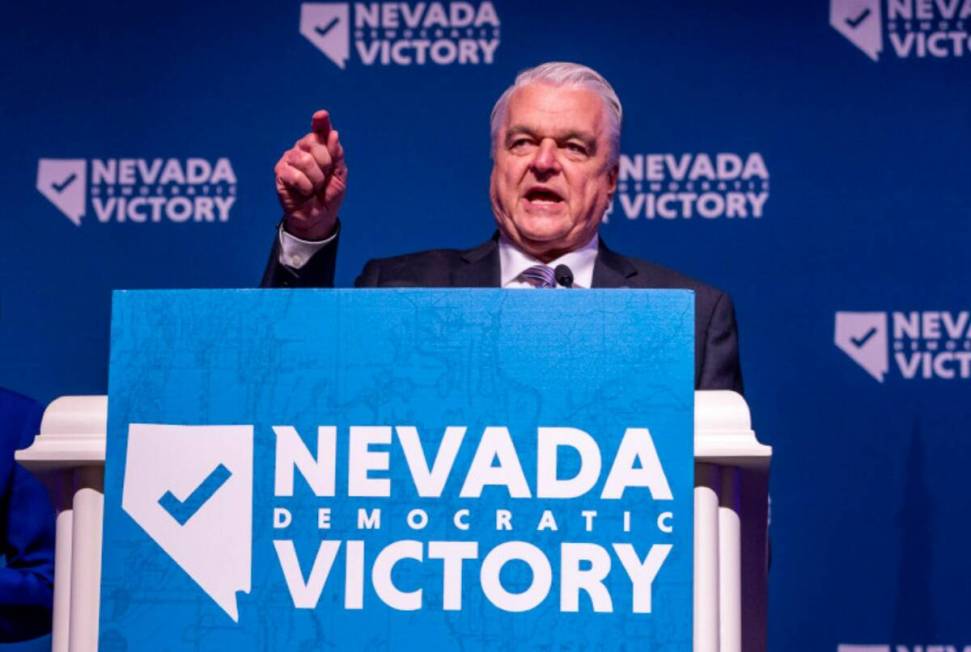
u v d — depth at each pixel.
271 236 4.36
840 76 4.32
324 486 1.45
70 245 4.37
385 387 1.46
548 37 4.39
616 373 1.45
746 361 4.23
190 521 1.46
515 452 1.44
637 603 1.42
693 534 1.43
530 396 1.45
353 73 4.41
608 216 4.30
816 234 4.27
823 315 4.24
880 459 4.19
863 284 4.24
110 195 4.39
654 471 1.43
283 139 4.39
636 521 1.43
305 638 1.44
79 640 1.50
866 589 4.15
